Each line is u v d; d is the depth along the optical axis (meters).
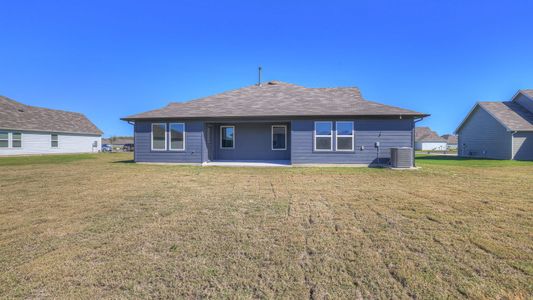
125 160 17.20
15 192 6.46
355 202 5.44
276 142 15.55
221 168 11.89
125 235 3.57
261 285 2.37
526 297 2.18
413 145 12.52
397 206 5.11
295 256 2.94
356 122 12.80
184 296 2.21
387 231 3.72
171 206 5.11
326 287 2.34
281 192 6.49
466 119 24.61
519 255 2.94
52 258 2.89
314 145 12.96
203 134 13.62
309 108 13.63
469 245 3.22
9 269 2.64
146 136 14.12
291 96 15.69
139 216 4.45
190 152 13.69
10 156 21.52
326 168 11.86
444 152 37.81
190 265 2.73
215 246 3.21
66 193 6.34
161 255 2.96
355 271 2.61
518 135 19.30
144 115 13.98
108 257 2.91
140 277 2.49
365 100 14.62
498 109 21.77
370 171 10.81
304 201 5.53
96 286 2.35
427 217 4.39
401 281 2.43
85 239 3.43
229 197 5.92
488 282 2.40
